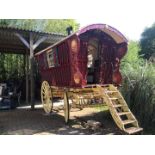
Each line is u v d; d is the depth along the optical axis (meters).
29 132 4.36
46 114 6.18
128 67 5.71
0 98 6.98
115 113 4.21
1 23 14.88
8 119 5.53
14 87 8.22
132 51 11.03
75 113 6.15
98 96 5.23
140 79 4.96
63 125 4.95
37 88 8.88
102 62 5.34
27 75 8.14
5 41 7.45
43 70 6.83
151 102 4.50
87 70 5.01
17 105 7.52
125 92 5.10
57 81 5.78
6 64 10.62
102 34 5.20
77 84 4.67
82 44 4.87
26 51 8.45
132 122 4.20
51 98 6.38
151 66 5.11
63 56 5.10
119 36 5.05
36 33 6.59
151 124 4.50
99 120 5.34
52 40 7.33
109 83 5.41
